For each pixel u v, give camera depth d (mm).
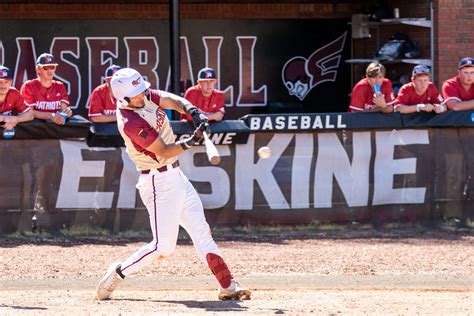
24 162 29094
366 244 28594
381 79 30953
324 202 30984
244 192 30578
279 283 22969
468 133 31594
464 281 23344
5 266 24922
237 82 44281
